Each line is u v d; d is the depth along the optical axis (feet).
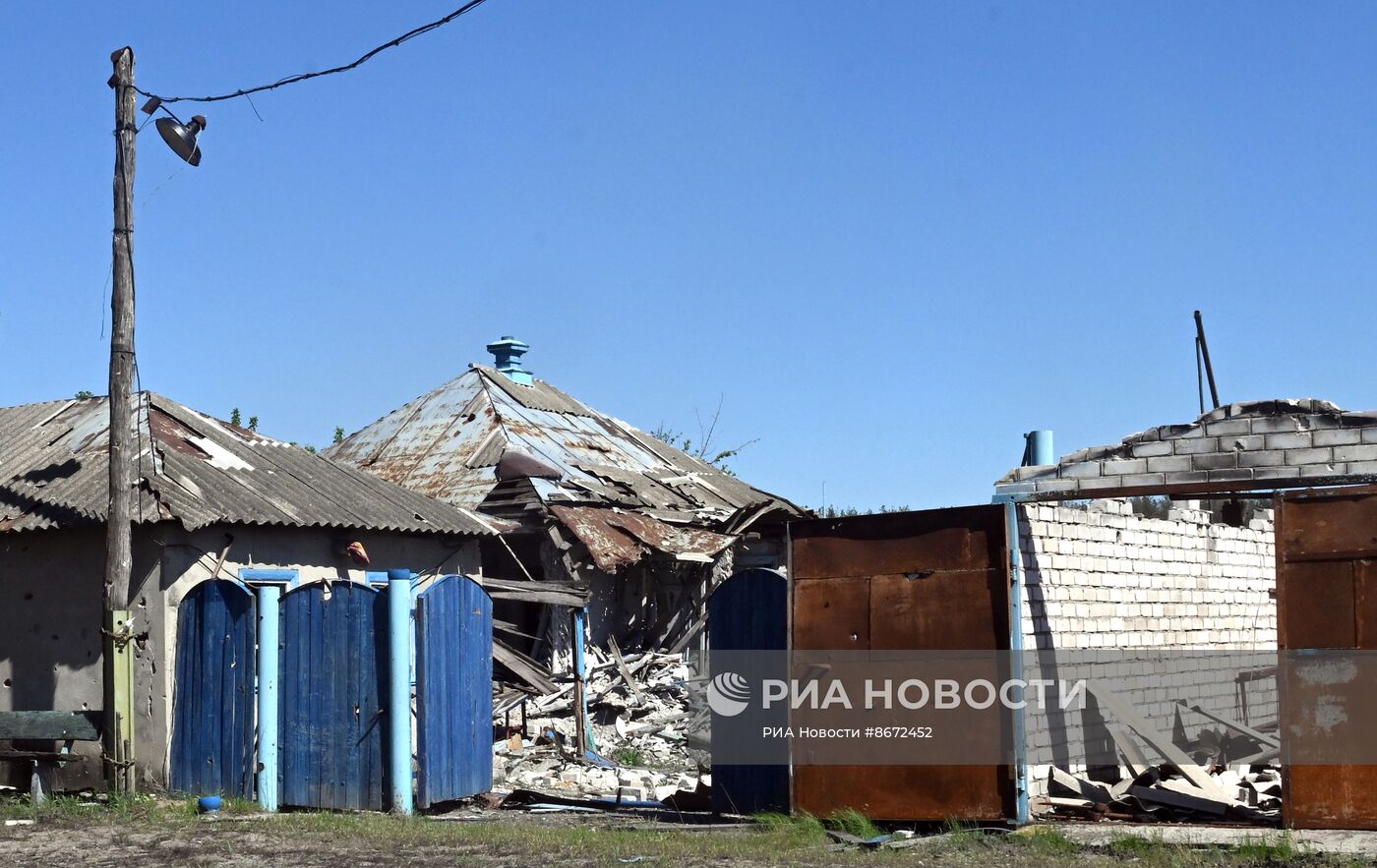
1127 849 32.50
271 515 50.60
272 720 43.47
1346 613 33.55
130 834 37.58
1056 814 38.19
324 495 56.24
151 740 45.50
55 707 47.65
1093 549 44.57
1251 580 54.75
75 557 48.11
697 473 97.55
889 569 38.29
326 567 54.13
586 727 60.49
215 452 55.47
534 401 93.04
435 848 34.73
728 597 41.45
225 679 44.27
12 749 44.93
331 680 43.11
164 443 53.67
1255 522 55.52
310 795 42.93
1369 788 32.96
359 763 42.45
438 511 61.87
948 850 33.55
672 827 39.22
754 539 83.56
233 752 43.75
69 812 40.88
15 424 58.95
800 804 38.75
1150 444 37.65
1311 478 35.35
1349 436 34.99
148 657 46.21
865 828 36.55
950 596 37.35
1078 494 38.40
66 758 43.11
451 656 44.60
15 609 48.96
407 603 42.78
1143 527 47.57
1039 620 41.22
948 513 37.65
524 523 73.41
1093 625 43.98
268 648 43.70
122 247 44.86
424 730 42.63
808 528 39.70
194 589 45.24
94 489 48.65
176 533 47.16
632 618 78.02
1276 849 30.86
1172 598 48.93
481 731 46.06
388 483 62.95
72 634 47.73
